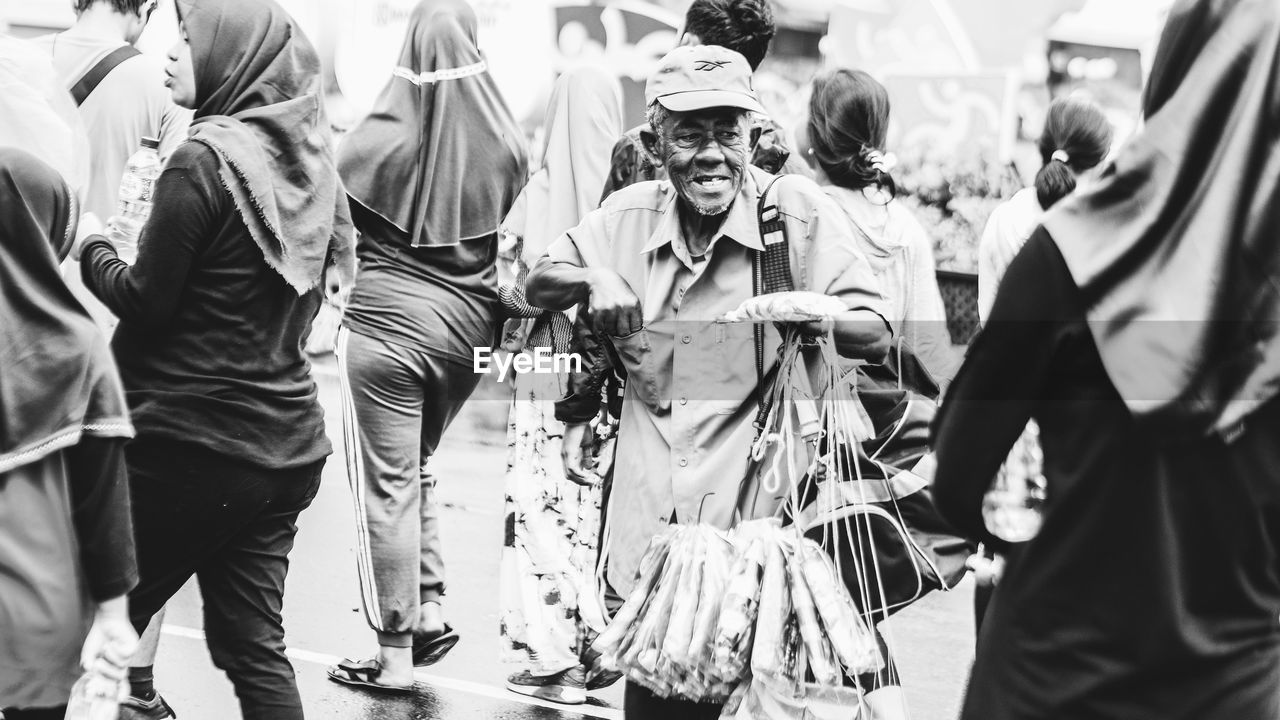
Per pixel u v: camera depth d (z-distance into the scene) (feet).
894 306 15.78
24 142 14.90
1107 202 8.37
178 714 16.62
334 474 28.07
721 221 11.95
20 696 10.74
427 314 17.52
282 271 13.10
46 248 10.85
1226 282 8.07
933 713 16.53
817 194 12.00
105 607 11.24
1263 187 8.04
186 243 12.79
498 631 19.93
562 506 17.34
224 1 13.35
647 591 11.76
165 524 12.98
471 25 18.12
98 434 10.99
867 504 13.19
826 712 11.35
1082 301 8.35
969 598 21.76
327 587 21.31
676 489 11.85
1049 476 8.64
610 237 12.38
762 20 15.70
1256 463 8.26
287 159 13.35
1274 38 8.03
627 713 12.13
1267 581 8.46
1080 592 8.48
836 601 11.46
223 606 13.35
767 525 11.73
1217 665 8.30
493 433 31.01
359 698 17.17
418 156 17.76
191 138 13.05
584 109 18.11
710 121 11.62
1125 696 8.40
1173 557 8.28
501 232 18.84
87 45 17.89
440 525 24.58
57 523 10.85
